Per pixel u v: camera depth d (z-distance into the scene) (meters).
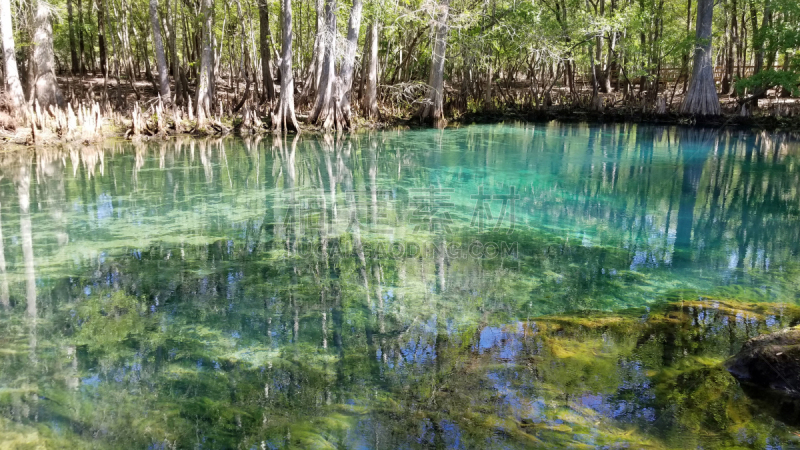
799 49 23.69
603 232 9.50
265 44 24.91
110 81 28.00
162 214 10.10
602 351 4.95
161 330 5.63
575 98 30.11
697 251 8.45
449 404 4.14
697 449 3.52
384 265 7.61
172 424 4.01
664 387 4.28
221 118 22.36
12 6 19.62
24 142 16.91
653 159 17.39
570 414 3.93
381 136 22.30
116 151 17.33
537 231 9.47
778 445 3.53
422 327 5.63
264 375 4.72
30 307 6.16
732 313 5.86
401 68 28.88
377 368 4.78
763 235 9.41
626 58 31.28
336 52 22.22
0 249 8.08
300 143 19.91
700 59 26.05
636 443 3.58
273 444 3.72
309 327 5.68
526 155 18.08
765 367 4.29
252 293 6.60
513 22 25.98
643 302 6.29
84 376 4.71
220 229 9.20
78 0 25.92
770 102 27.77
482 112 29.56
